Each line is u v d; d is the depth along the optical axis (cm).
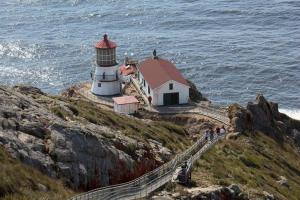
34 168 3928
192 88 9900
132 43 18162
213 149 6506
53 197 3622
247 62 15925
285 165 7412
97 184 4275
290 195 5897
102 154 4512
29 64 16175
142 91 9850
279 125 9106
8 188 3478
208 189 4516
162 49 17462
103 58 9794
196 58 16450
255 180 5678
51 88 14312
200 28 19800
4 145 3947
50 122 4566
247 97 13662
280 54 16562
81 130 4566
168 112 8762
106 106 9350
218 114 8562
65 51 17338
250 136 7912
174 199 4206
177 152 5947
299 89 14075
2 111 4472
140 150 5172
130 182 4359
